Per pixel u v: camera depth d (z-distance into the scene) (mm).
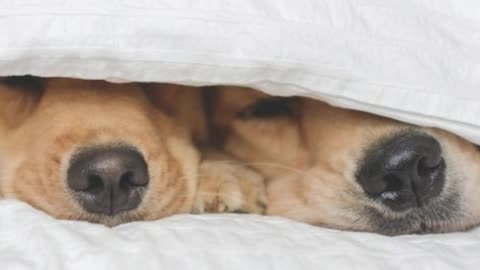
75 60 548
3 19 540
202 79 560
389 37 578
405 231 640
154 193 613
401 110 581
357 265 506
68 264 488
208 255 500
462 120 584
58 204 603
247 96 686
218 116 709
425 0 599
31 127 628
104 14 541
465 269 511
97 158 592
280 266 499
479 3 602
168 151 638
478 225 646
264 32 553
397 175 623
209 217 558
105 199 596
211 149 715
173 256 498
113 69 553
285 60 557
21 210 530
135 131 612
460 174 634
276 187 684
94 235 513
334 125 659
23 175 614
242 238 519
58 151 604
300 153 686
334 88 573
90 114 613
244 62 553
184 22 545
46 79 631
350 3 578
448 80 581
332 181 654
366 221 644
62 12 540
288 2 563
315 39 562
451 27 594
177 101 678
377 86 573
